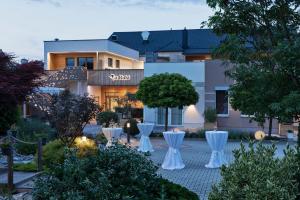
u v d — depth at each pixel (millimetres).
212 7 5859
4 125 13578
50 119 12523
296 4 5801
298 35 5812
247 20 5898
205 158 13672
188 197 4723
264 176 3492
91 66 32844
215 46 6098
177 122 22859
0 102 11242
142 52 42500
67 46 32094
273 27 5957
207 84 22672
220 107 22422
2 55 11219
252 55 5832
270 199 3371
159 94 18406
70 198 4070
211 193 3742
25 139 13648
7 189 7906
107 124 21750
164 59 30078
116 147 4953
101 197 4148
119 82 29641
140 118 26344
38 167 10000
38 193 4320
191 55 38562
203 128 21797
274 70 5648
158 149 16203
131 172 4613
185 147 16781
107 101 31188
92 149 10047
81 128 12516
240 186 3553
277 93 5574
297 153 4055
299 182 3775
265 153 3738
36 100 16609
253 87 5734
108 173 4426
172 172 11055
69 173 4422
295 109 5121
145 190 4543
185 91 18359
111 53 33156
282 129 19922
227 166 3939
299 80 5488
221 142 11703
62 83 29078
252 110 5816
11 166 8422
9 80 10883
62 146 11242
